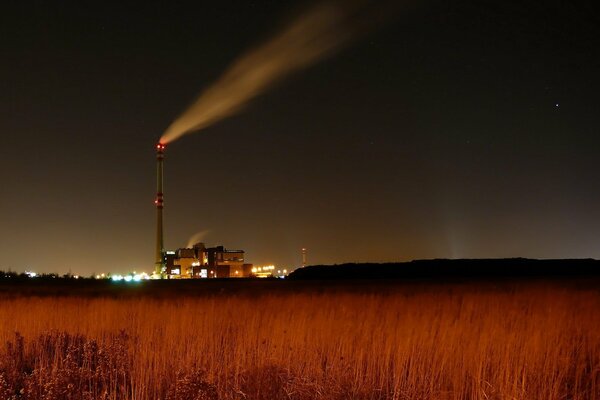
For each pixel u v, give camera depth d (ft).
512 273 254.06
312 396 28.58
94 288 168.04
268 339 38.91
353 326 46.06
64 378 28.48
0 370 32.30
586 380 33.40
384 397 30.55
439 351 35.32
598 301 79.20
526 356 34.50
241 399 28.14
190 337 42.73
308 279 260.62
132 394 28.66
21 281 209.97
